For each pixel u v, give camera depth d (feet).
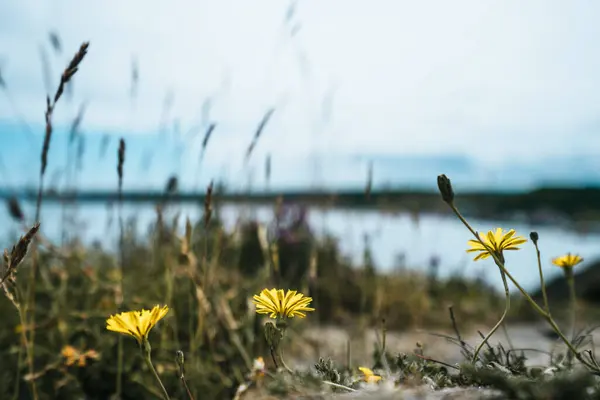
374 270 17.67
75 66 7.74
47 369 8.54
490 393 4.08
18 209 9.68
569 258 6.69
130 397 8.76
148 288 10.69
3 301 10.09
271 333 5.36
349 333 12.64
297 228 18.98
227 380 9.23
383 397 4.34
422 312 17.22
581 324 14.88
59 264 11.39
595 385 4.07
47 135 8.04
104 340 9.17
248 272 16.46
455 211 4.95
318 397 4.60
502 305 20.70
